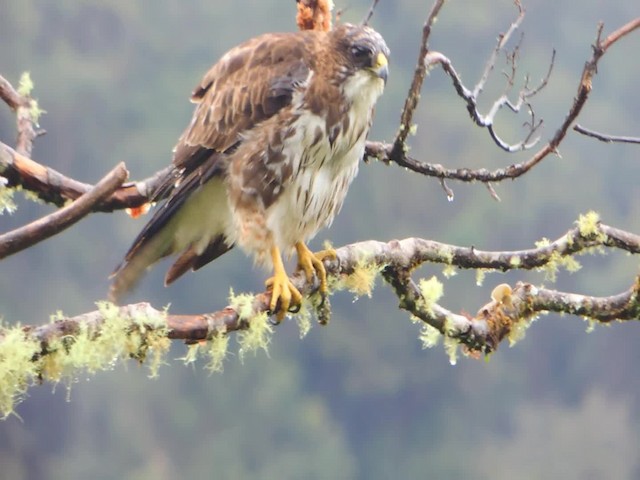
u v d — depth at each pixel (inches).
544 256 235.5
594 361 1101.7
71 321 179.0
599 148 1184.2
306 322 224.2
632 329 1096.8
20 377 175.0
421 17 1170.0
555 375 1107.3
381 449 1108.5
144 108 1164.5
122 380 1003.9
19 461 904.9
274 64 234.5
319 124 232.4
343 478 1087.0
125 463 960.3
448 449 1109.7
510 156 1131.9
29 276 962.1
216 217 241.6
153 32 1219.9
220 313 194.5
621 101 1195.3
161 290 1048.2
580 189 1156.5
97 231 986.1
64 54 1151.6
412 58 1179.9
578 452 1045.2
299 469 1053.8
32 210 805.2
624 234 233.6
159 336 185.0
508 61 308.3
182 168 237.3
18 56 1123.9
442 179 237.5
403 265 230.1
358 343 1139.3
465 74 1137.4
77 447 951.6
